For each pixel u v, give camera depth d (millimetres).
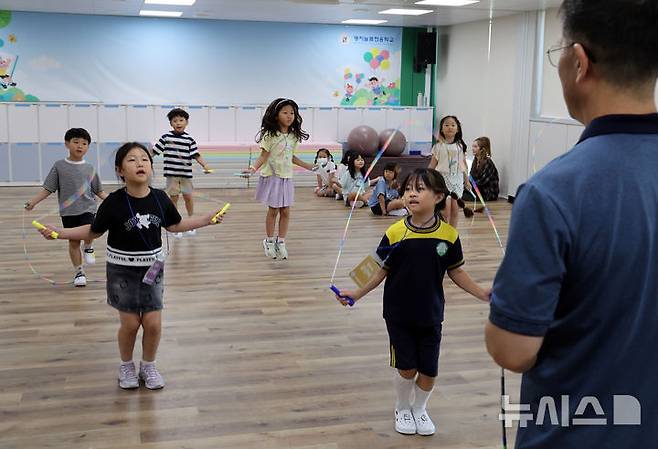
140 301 3154
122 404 3078
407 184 2742
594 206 1009
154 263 3125
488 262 5801
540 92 9023
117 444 2730
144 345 3240
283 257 5816
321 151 9469
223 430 2854
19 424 2881
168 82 10617
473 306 4578
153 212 3148
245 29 10742
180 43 10547
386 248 2766
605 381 1032
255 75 10922
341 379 3381
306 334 4008
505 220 7770
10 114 9617
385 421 2961
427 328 2814
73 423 2896
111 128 10023
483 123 10188
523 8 8617
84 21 10156
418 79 11570
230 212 7953
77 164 4871
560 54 1122
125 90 10492
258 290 4887
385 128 11156
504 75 9617
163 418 2951
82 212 4883
